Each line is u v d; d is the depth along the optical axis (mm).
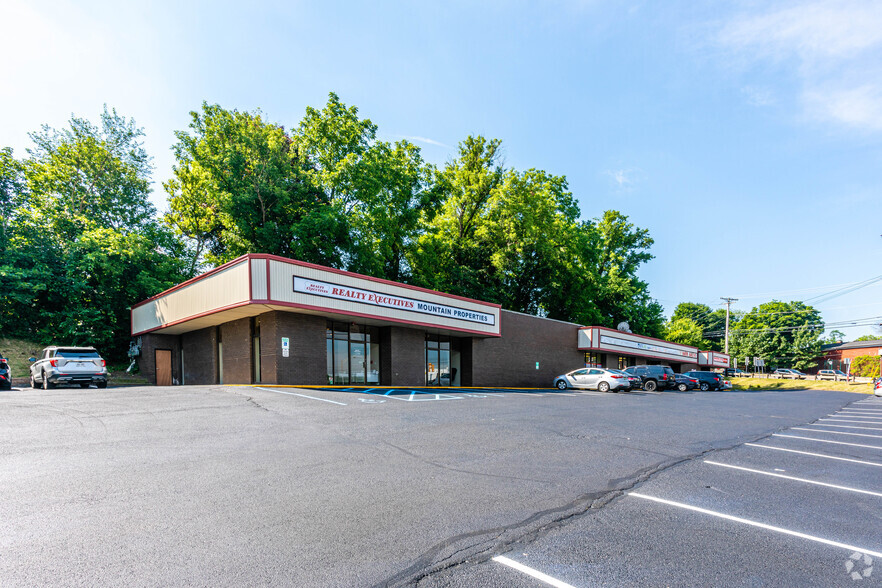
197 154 27359
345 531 4238
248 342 20375
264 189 26203
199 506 4793
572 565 3680
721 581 3455
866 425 12836
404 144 34625
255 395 13938
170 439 7797
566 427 10219
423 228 35344
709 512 5004
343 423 9719
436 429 9398
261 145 26703
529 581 3396
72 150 29266
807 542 4246
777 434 10516
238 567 3502
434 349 26953
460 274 35594
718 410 15555
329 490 5402
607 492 5613
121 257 26188
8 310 24516
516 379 30797
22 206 26562
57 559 3572
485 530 4359
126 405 11461
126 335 27859
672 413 13852
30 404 11492
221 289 18297
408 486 5629
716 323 97688
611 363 40562
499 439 8578
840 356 75438
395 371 23031
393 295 21516
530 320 32406
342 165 28047
